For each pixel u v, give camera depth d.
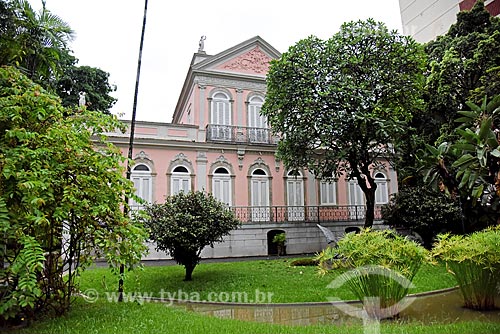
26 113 4.96
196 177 16.14
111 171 5.64
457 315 5.70
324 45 12.45
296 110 12.31
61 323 4.88
